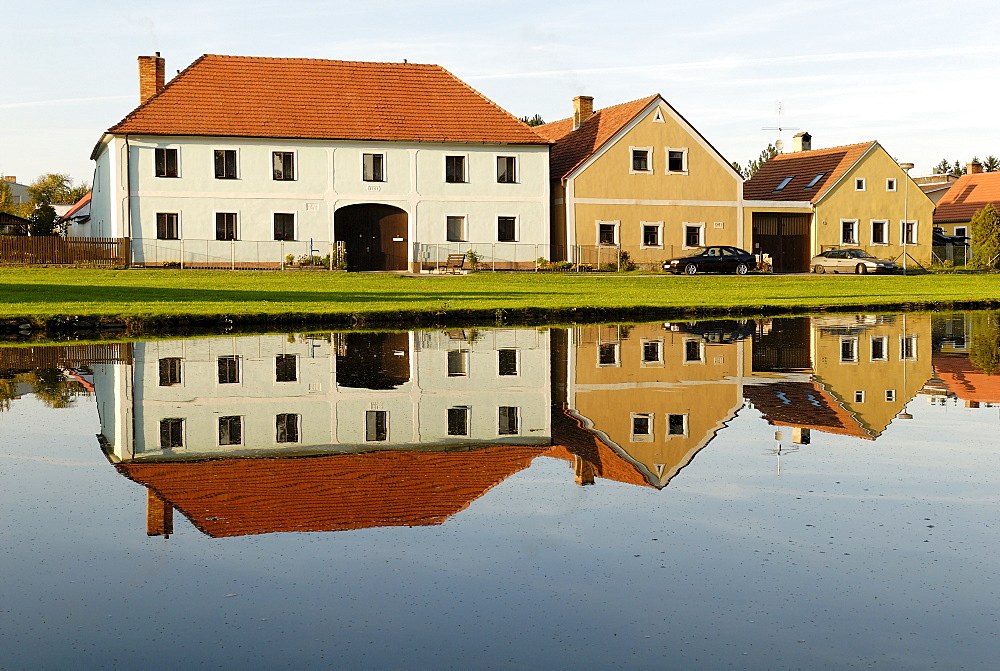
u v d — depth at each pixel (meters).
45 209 77.50
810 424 9.83
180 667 4.24
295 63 49.03
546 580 5.23
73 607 4.88
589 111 55.56
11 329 20.92
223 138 45.09
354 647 4.43
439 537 5.98
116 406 10.89
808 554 5.66
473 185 48.12
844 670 4.22
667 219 51.06
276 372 14.01
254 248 45.66
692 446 8.73
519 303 27.45
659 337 19.89
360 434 9.23
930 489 7.16
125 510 6.57
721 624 4.68
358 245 47.38
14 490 7.11
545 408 10.78
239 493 7.00
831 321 24.80
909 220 56.81
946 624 4.70
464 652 4.38
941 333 20.97
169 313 22.50
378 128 47.16
